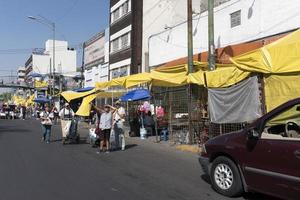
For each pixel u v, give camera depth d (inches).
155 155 629.0
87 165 531.5
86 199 343.0
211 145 360.5
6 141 855.1
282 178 293.4
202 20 1107.3
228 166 346.3
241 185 335.6
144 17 1660.9
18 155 625.3
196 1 1489.9
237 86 526.0
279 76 448.8
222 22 992.9
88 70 2426.2
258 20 868.0
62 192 369.4
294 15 768.3
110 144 717.3
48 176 450.0
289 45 427.8
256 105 489.1
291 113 310.2
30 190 377.4
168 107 829.8
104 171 483.8
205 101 697.6
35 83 3745.1
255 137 316.2
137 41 1705.2
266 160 307.1
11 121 1892.2
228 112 544.4
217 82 569.0
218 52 941.2
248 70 467.5
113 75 1962.4
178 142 760.3
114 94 1195.3
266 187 308.5
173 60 1270.9
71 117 822.5
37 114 2354.8
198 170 487.5
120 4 1882.4
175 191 372.2
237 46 894.4
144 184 404.8
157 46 1390.3
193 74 639.8
